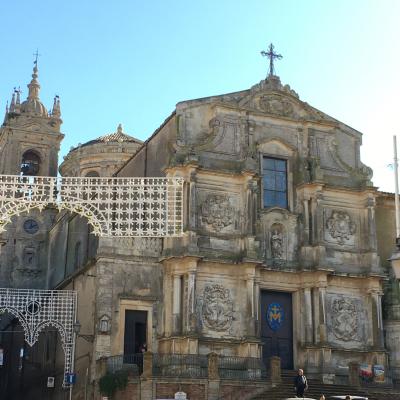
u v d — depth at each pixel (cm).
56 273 5925
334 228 4453
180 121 4247
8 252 6250
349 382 3853
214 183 4197
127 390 3444
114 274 3947
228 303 4047
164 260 3991
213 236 4116
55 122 6856
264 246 4253
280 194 4434
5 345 5878
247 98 4441
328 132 4656
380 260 4766
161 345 3938
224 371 3850
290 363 4206
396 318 4441
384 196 4856
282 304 4278
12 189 2652
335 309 4316
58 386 4581
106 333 3841
